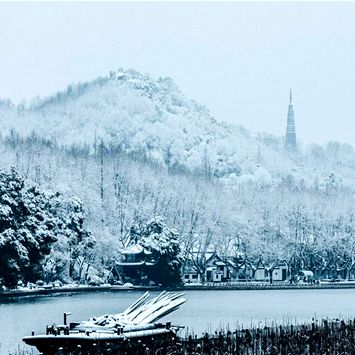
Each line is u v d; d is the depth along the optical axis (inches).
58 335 5388.8
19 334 7632.9
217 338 6402.6
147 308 6688.0
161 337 6053.2
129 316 6402.6
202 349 5900.6
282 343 6250.0
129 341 5531.5
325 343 6318.9
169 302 6993.1
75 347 5329.7
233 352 6023.6
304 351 6304.1
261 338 6491.1
